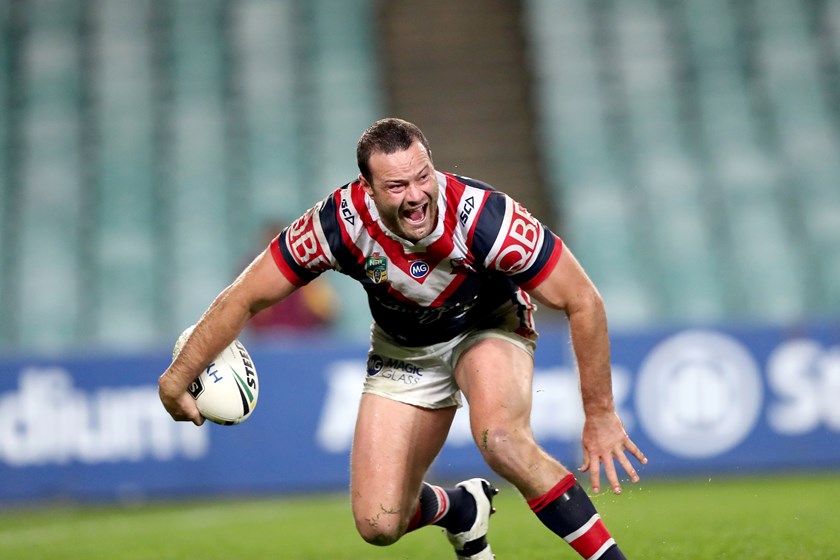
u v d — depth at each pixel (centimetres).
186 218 5119
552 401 3375
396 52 5809
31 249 5028
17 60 5706
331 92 5606
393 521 1452
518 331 1533
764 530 2112
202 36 5822
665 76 5603
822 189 5166
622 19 5797
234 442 3331
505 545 2056
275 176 5284
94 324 4791
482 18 5903
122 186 5250
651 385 3391
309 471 3338
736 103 5503
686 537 2053
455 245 1371
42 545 2445
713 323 3434
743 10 5834
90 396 3319
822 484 3080
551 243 1367
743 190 5144
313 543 2247
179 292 4850
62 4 5906
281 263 1405
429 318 1462
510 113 5588
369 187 1332
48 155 5366
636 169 5234
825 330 3456
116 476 3306
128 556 2192
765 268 4862
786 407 3428
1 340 4769
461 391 1528
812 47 5700
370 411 1523
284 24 5875
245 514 2900
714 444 3397
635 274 4831
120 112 5531
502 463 1352
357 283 4628
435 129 5534
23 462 3294
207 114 5519
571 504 1344
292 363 3362
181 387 1460
